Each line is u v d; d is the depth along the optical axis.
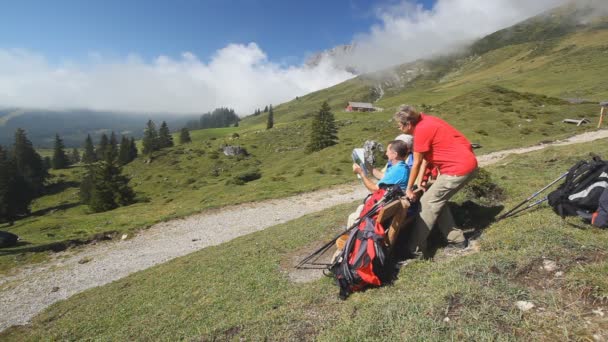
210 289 9.17
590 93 96.00
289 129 121.81
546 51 199.75
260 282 8.37
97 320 10.00
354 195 27.92
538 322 3.55
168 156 113.81
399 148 6.09
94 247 23.12
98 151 155.12
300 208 26.00
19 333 11.97
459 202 8.88
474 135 49.34
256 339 4.68
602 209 5.25
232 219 25.45
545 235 5.41
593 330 3.29
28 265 20.78
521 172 13.52
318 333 4.46
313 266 8.62
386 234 5.71
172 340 6.84
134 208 36.44
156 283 11.83
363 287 5.52
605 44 160.50
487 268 4.80
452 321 3.82
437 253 6.20
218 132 183.12
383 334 3.93
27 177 100.62
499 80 156.75
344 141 75.75
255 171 63.88
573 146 21.52
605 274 3.99
